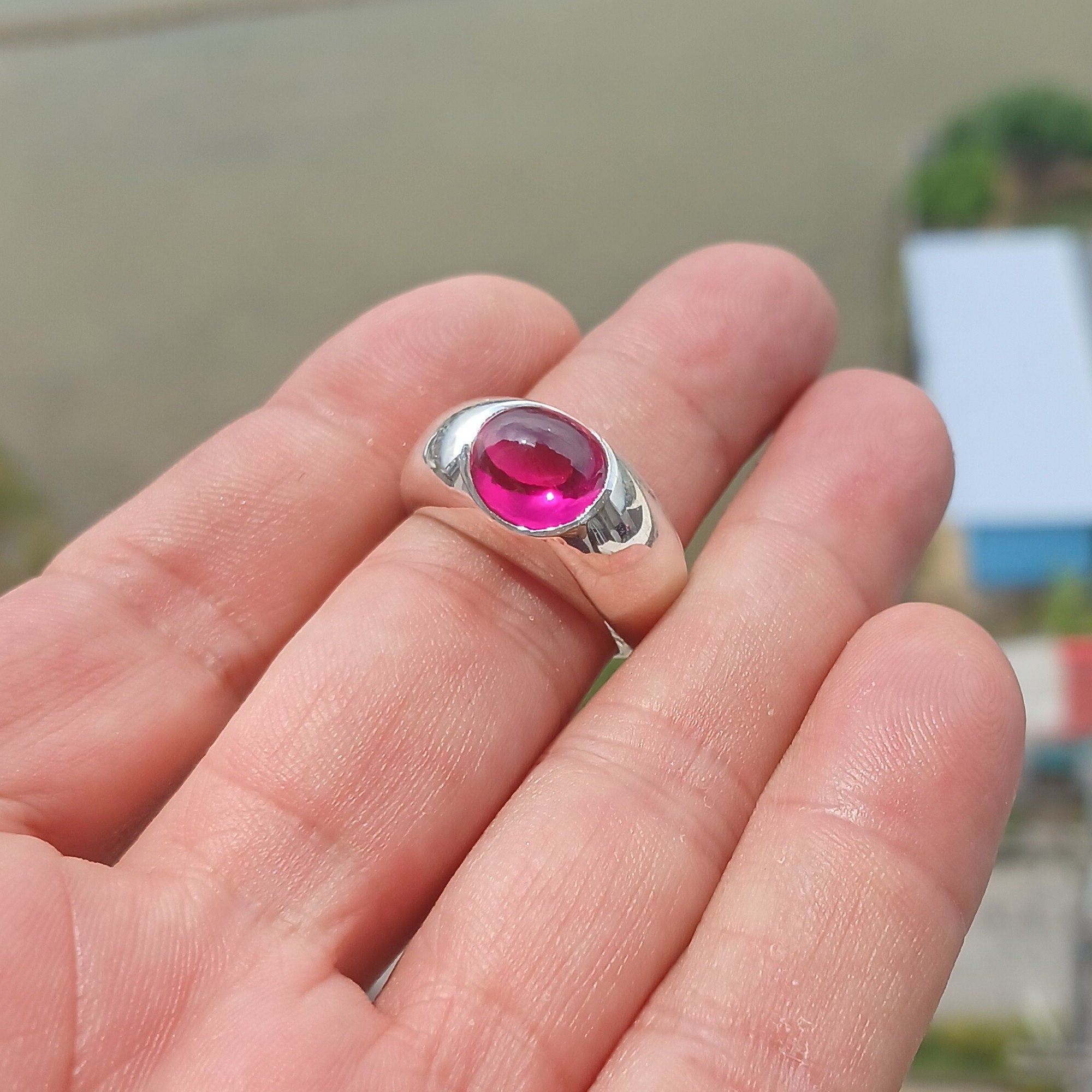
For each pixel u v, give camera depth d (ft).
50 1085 0.21
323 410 0.31
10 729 0.26
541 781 0.26
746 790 0.26
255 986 0.23
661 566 0.27
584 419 0.31
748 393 0.32
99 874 0.23
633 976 0.24
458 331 0.31
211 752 0.26
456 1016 0.23
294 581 0.30
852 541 0.29
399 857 0.25
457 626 0.27
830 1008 0.23
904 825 0.24
